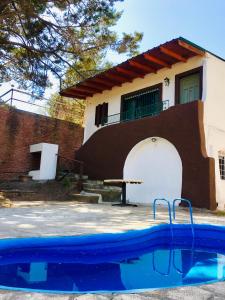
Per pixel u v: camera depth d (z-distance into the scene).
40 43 13.07
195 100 11.02
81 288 3.04
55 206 9.09
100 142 14.98
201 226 6.08
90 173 15.18
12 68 14.08
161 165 12.11
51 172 13.78
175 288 2.90
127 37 14.09
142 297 2.61
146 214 7.96
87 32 13.95
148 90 14.10
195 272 3.93
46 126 16.14
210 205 9.87
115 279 3.46
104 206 9.77
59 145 16.55
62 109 20.31
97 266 4.01
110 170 14.09
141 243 5.18
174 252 5.25
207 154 10.76
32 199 10.55
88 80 15.02
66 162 16.59
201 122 10.76
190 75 12.45
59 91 16.62
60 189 12.23
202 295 2.71
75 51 13.82
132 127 13.37
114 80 15.01
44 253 4.05
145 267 4.12
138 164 13.06
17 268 3.63
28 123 15.48
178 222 6.58
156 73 13.79
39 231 4.86
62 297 2.51
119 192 12.19
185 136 11.07
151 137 12.41
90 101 17.58
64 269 3.72
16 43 12.60
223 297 2.67
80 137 17.56
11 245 3.86
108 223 6.03
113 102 15.95
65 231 4.93
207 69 11.61
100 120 16.56
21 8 11.64
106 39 14.01
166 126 11.85
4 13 11.75
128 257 4.73
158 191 12.05
